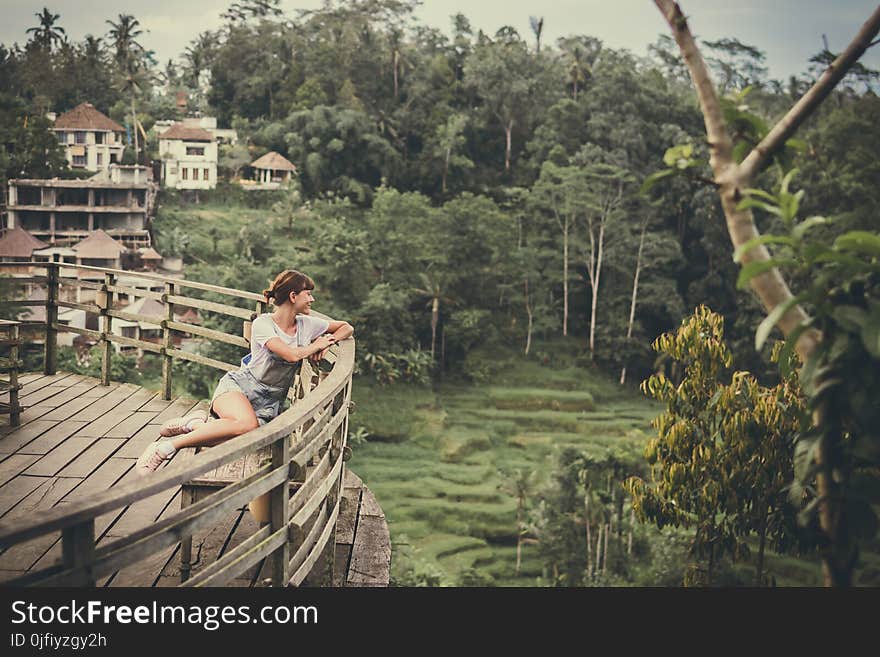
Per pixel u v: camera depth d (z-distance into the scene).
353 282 59.88
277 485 3.09
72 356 41.78
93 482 4.81
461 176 77.69
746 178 2.47
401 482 45.06
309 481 3.43
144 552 2.42
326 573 4.00
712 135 2.52
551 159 73.81
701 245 68.00
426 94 83.88
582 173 64.06
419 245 62.12
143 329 48.00
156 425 6.02
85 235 58.16
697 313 9.41
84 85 82.06
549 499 37.31
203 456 2.62
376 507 4.97
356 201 74.44
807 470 2.45
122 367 43.88
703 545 9.30
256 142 78.94
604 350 62.06
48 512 2.15
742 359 54.69
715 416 9.23
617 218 63.78
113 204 59.78
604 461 35.41
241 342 6.04
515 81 80.06
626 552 34.81
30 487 4.70
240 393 4.04
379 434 50.59
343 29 89.25
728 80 54.12
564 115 76.75
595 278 64.56
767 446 8.77
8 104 65.19
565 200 65.81
